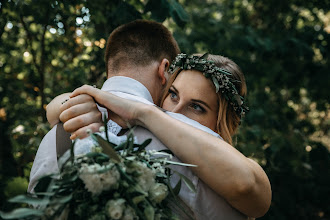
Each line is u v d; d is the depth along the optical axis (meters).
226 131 1.73
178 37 4.65
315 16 6.12
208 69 1.69
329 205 5.23
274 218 5.20
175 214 1.26
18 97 4.10
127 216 1.07
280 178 5.18
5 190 2.36
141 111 1.33
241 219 1.32
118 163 1.10
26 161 3.47
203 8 6.34
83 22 3.62
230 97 1.74
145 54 1.60
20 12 3.35
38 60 4.25
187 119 1.43
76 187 1.10
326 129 6.77
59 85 4.32
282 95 5.98
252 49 4.98
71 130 1.30
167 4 2.95
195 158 1.24
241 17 6.28
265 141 4.77
